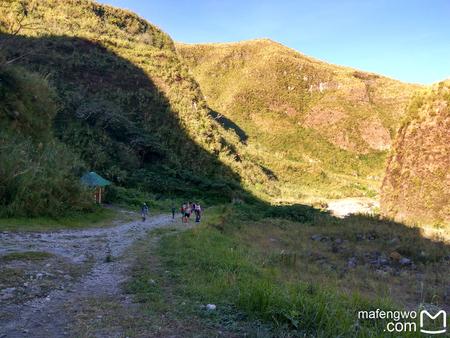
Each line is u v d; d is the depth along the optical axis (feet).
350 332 18.38
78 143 180.34
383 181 117.08
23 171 68.28
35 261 31.86
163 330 18.11
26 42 250.37
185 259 36.83
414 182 103.09
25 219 63.21
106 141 199.41
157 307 21.36
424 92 116.98
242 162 308.81
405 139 114.42
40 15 293.43
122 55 293.84
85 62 263.08
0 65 92.22
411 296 36.99
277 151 578.66
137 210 123.54
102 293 24.53
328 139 610.24
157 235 61.21
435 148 103.14
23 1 290.56
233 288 25.09
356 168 565.12
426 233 73.10
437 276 45.16
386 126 621.72
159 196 169.07
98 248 43.80
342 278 43.14
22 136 86.43
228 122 593.83
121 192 141.79
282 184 354.54
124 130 222.48
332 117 632.79
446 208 91.35
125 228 72.84
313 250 61.57
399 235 69.62
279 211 123.95
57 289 24.45
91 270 31.27
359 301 25.82
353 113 635.66
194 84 337.93
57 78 235.81
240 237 70.28
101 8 368.89
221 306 21.76
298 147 592.60
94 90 248.32
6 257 31.60
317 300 21.79
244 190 239.30
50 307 20.92
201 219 100.12
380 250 59.88
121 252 41.55
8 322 18.33
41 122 99.09
